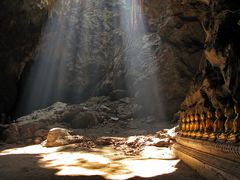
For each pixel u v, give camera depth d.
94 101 21.03
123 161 7.66
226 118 4.97
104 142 11.43
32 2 17.00
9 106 19.05
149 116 17.56
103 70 23.75
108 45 24.31
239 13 4.91
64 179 5.46
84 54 23.67
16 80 18.91
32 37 18.25
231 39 4.77
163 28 16.03
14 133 13.58
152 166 6.82
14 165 7.16
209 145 5.20
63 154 9.21
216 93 5.38
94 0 25.22
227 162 4.39
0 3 15.88
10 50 17.62
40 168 6.68
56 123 16.67
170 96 16.73
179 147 7.62
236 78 4.49
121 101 19.97
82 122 16.64
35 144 12.91
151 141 10.72
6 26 16.72
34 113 18.23
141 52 19.36
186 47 15.34
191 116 6.84
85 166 6.92
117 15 24.88
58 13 21.38
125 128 16.16
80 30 23.91
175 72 16.36
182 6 12.12
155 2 17.84
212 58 5.37
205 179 5.27
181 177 5.54
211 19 5.93
